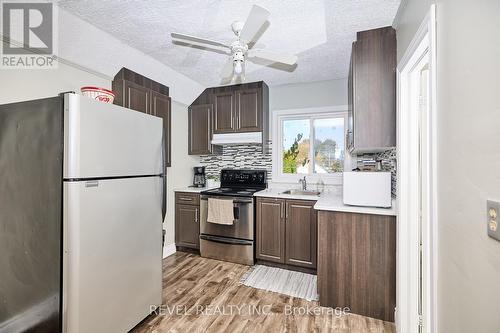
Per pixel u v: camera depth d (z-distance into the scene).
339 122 3.40
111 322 1.56
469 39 0.77
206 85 3.57
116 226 1.59
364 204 2.01
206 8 1.76
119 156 1.61
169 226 3.43
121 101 2.53
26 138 1.45
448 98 0.91
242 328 1.85
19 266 1.48
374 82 1.97
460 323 0.82
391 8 1.74
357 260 1.98
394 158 2.35
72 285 1.33
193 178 3.94
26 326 1.47
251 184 3.64
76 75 2.25
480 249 0.71
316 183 3.41
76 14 1.83
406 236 1.70
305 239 2.84
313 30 2.05
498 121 0.64
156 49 2.41
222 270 2.89
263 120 3.43
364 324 1.87
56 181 1.36
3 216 1.54
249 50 1.92
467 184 0.78
